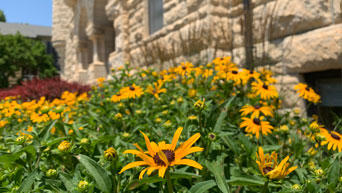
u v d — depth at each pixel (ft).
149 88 9.77
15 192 4.18
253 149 5.36
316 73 12.93
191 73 10.61
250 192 5.29
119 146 5.93
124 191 4.22
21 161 4.58
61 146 4.37
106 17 44.19
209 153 5.07
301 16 12.98
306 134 7.74
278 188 5.25
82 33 55.42
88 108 11.90
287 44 13.64
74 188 4.04
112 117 8.17
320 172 4.87
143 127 7.35
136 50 29.09
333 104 12.37
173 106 8.97
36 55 88.69
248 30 15.79
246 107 7.24
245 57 16.60
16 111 10.16
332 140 5.32
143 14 27.45
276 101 9.26
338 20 11.46
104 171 4.03
